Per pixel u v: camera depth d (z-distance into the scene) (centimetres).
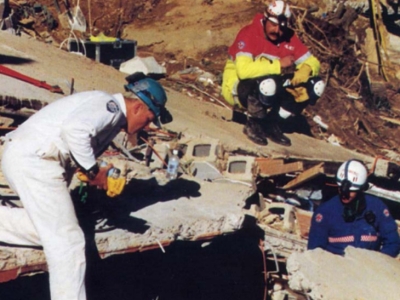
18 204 592
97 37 1173
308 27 1405
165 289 777
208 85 1148
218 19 1326
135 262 755
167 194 695
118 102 534
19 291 682
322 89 929
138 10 1342
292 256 624
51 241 511
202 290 796
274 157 880
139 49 1273
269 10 889
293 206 823
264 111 915
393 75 1478
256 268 805
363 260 639
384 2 1566
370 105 1354
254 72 888
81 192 590
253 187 807
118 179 522
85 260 520
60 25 1244
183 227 627
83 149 505
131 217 625
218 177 809
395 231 697
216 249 789
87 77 965
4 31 1074
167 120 557
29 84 835
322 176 924
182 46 1277
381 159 998
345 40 1417
